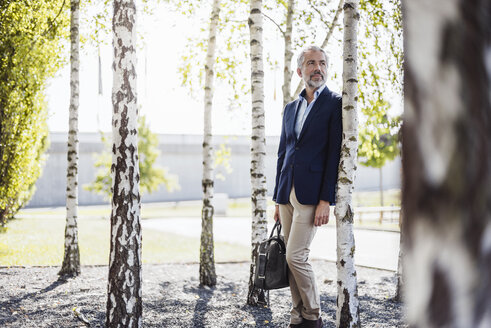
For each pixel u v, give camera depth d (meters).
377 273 7.12
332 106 3.24
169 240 11.87
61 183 33.72
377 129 5.94
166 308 4.76
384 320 4.23
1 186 7.42
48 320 4.18
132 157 3.33
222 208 24.81
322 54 3.36
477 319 0.44
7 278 6.23
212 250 6.13
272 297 5.38
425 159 0.46
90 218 20.23
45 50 7.31
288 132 3.49
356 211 15.93
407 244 0.48
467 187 0.44
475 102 0.44
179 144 37.75
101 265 7.47
